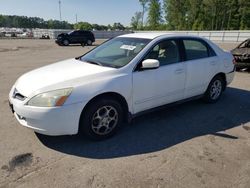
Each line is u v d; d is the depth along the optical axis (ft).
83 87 11.28
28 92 11.21
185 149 11.67
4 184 8.97
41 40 119.96
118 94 12.37
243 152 11.50
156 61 12.66
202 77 16.56
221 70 17.90
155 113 16.12
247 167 10.30
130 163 10.44
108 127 12.45
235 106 17.80
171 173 9.79
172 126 14.21
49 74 12.42
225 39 114.62
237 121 15.12
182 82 15.24
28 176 9.45
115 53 14.40
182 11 222.69
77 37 88.79
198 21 207.62
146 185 9.06
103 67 12.85
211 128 14.06
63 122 10.96
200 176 9.64
